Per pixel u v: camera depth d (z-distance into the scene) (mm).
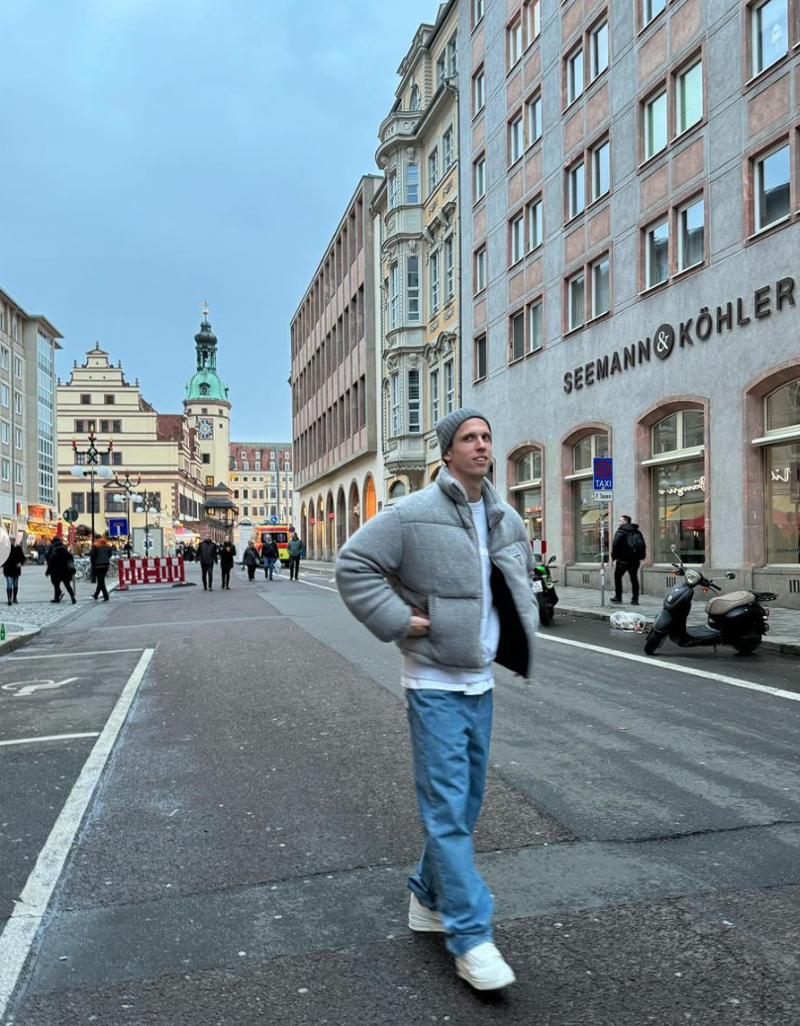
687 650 10711
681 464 18797
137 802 4918
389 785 5098
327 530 60188
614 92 20906
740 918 3250
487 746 3092
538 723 6594
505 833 4207
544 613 13773
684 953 2994
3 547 4754
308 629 13789
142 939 3229
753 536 16172
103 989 2881
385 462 39469
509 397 27172
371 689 8219
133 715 7410
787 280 15164
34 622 16625
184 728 6816
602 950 3031
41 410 82438
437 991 2811
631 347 20031
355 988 2842
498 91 28000
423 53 36844
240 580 34719
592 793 4816
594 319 21750
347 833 4305
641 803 4629
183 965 3025
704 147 17484
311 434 66312
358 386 48125
